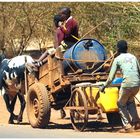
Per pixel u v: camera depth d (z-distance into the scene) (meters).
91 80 17.20
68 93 17.78
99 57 17.50
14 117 20.72
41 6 33.03
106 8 30.80
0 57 20.72
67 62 17.27
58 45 18.02
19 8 33.38
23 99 20.25
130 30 29.97
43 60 18.36
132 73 16.14
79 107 16.52
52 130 17.19
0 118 22.20
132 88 16.11
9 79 20.20
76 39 17.94
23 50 35.72
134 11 29.73
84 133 16.06
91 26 31.41
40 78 18.70
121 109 16.25
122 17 30.12
